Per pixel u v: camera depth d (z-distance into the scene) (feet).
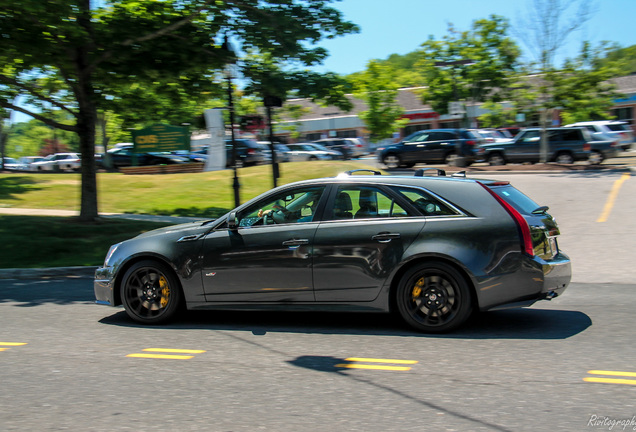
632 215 49.16
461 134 98.99
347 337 20.70
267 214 22.24
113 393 15.64
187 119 85.10
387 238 20.58
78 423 13.67
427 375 16.52
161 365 18.02
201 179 80.28
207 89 52.85
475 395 14.89
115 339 21.22
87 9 45.03
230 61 48.14
